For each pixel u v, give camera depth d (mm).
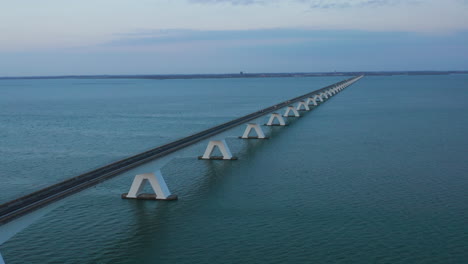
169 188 73188
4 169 90750
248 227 55250
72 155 104625
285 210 61188
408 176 78188
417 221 56062
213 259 47000
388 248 48594
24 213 40031
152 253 48531
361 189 70562
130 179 78500
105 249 49688
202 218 58688
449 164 87188
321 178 78125
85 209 62781
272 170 85125
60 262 46531
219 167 88812
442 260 45719
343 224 55562
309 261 46031
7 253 48812
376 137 123188
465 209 60125
